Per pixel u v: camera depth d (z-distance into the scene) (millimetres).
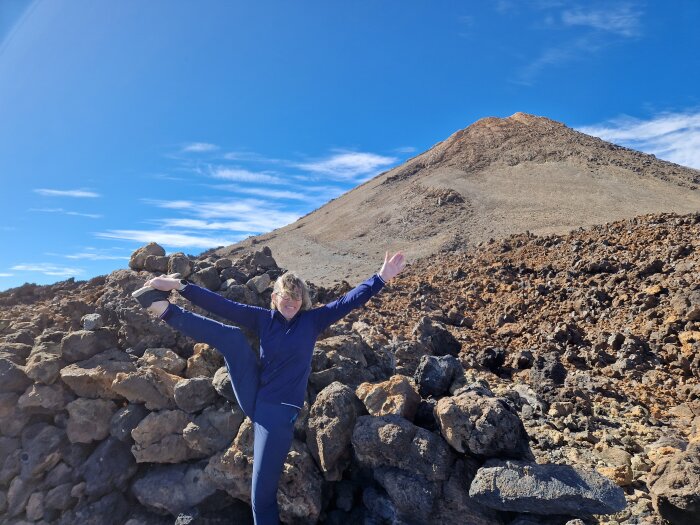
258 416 3625
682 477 3621
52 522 4387
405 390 4449
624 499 3447
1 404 4809
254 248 80312
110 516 4352
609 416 6246
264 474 3525
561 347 10188
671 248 13984
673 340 9469
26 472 4508
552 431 5297
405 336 9398
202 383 4656
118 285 6164
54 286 12055
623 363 8758
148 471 4531
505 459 3832
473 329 12445
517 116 129250
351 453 4262
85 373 4793
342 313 3822
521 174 88312
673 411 6867
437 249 56125
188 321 3727
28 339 5727
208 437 4383
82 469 4551
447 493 3811
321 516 4078
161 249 6832
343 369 5156
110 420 4707
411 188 91438
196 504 4234
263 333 3816
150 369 4832
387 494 3994
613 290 12625
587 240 18297
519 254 19734
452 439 3902
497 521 3715
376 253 62625
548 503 3455
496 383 7570
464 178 90750
